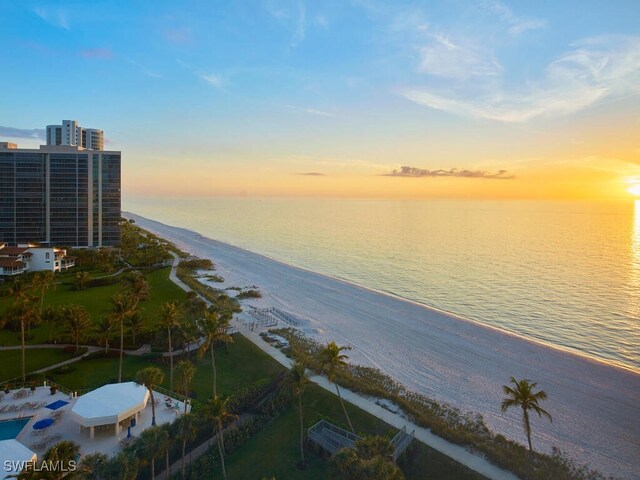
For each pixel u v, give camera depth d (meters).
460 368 72.56
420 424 52.50
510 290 126.12
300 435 50.38
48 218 155.88
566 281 135.88
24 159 152.88
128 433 45.34
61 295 103.00
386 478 33.28
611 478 45.16
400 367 72.56
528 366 73.75
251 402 56.81
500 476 43.06
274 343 78.88
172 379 59.66
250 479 42.88
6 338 74.31
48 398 53.16
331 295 119.50
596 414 58.53
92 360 66.69
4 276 112.31
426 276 146.62
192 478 41.81
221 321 59.06
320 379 63.72
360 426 51.75
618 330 92.94
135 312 73.50
